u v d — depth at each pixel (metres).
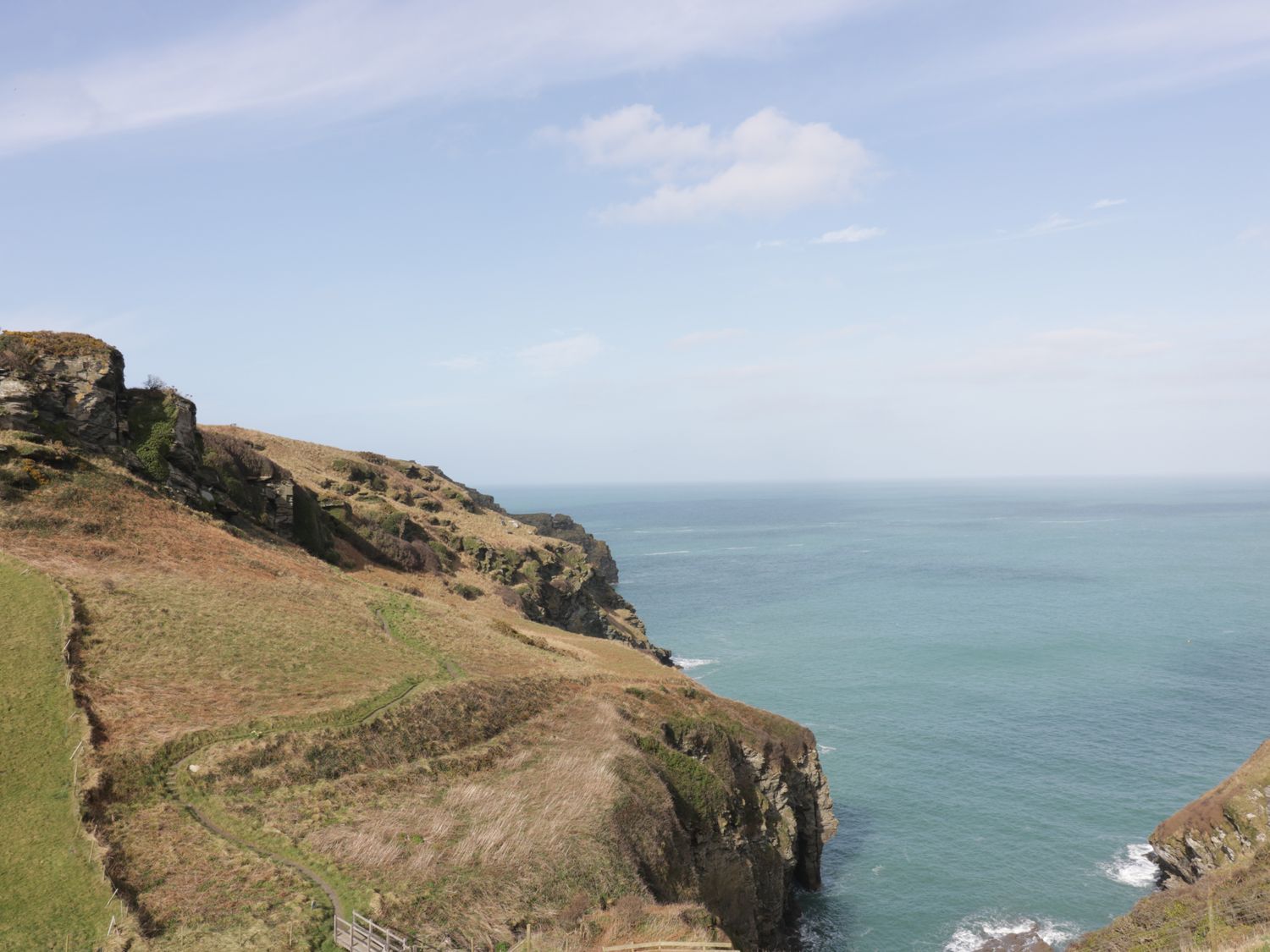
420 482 117.00
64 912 21.05
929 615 139.00
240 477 63.75
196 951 20.58
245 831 26.53
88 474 48.53
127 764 27.42
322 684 37.41
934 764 74.00
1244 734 79.25
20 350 50.72
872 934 50.97
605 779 36.12
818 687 97.31
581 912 27.34
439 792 32.62
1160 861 55.50
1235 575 178.38
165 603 39.88
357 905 23.72
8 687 29.61
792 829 54.28
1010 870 56.94
